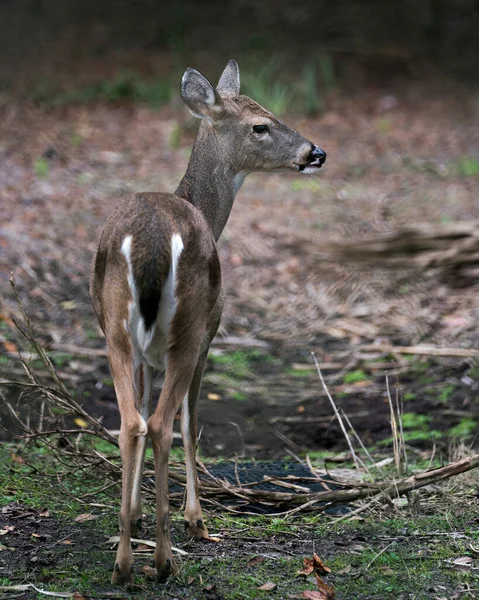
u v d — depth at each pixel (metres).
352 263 15.62
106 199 17.47
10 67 24.91
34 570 7.12
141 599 6.70
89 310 13.81
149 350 7.05
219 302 7.64
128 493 6.74
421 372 12.68
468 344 13.28
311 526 8.14
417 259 15.30
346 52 27.11
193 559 7.41
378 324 13.95
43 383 11.62
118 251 6.83
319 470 9.68
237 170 9.10
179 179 18.56
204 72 24.83
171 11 28.30
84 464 9.28
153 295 6.73
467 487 8.96
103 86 23.67
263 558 7.47
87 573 7.10
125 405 6.71
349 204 18.08
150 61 26.08
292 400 12.15
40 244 15.43
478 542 7.78
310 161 9.18
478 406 11.72
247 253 15.89
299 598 6.80
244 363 13.05
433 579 7.15
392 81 26.08
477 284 14.92
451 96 25.28
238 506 8.51
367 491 8.45
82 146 20.27
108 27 27.70
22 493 8.58
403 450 9.69
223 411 11.83
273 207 17.78
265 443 11.02
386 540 7.85
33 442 9.83
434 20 28.31
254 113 9.02
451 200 18.22
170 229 6.85
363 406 11.91
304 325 14.01
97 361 12.54
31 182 17.91
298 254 15.90
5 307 13.51
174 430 11.11
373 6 28.78
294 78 25.05
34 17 27.72
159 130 21.72
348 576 7.19
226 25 28.14
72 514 8.22
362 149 21.41
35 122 21.42
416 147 21.61
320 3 28.81
